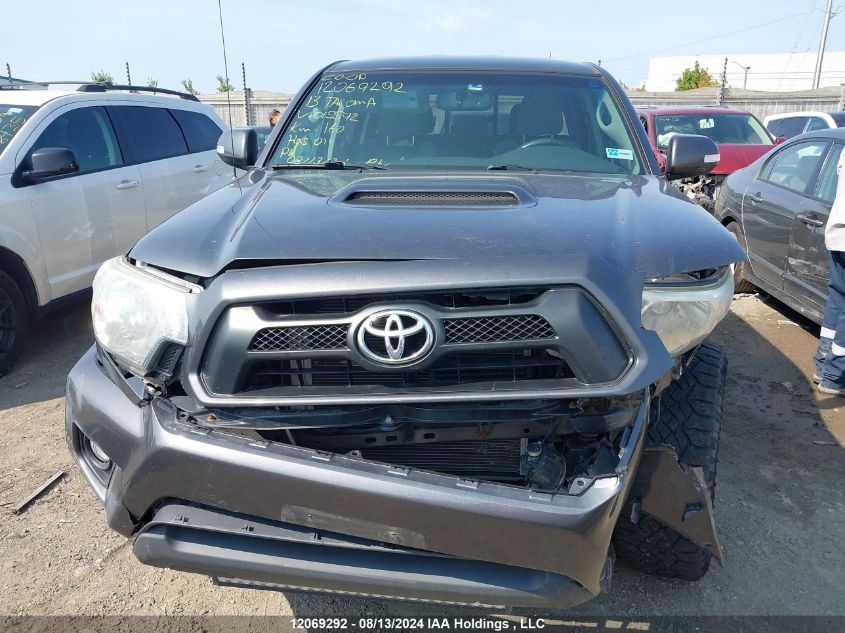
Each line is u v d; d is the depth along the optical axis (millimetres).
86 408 2139
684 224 2229
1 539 2916
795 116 11781
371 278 1783
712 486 2332
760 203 5793
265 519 1894
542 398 1764
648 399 1962
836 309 4367
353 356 1771
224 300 1819
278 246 1915
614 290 1809
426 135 3160
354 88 3391
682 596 2631
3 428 3869
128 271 2098
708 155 3193
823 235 4832
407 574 1823
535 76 3400
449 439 1948
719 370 2492
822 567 2814
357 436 1966
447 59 3617
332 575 1841
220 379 1839
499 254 1828
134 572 2746
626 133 3164
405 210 2160
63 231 4918
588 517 1719
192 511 1928
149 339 1962
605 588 2016
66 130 5195
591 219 2117
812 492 3342
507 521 1712
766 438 3867
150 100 6207
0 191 4492
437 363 1816
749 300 6344
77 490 3287
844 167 4262
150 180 5809
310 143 3195
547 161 3037
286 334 1811
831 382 4379
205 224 2207
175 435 1869
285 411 1865
